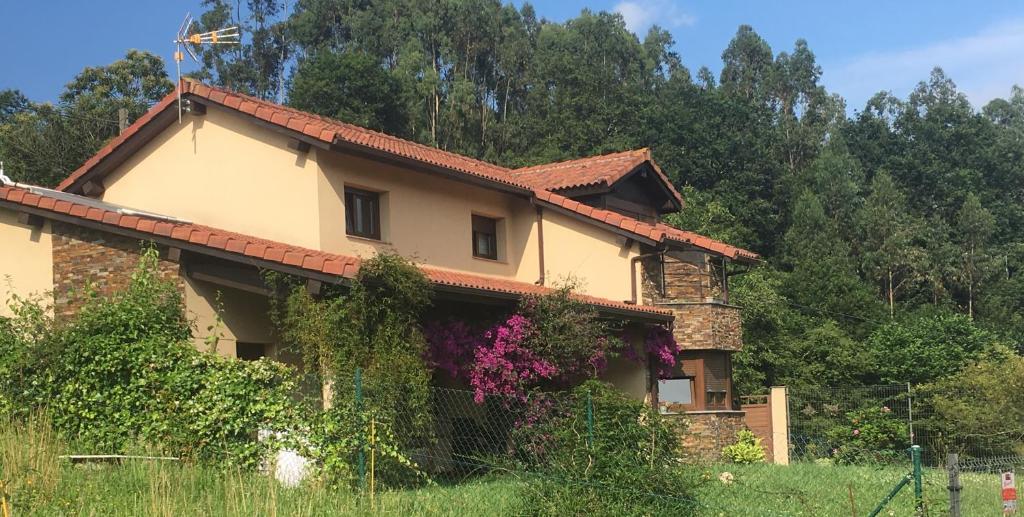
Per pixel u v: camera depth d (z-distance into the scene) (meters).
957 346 34.94
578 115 60.31
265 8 76.88
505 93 81.94
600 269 21.42
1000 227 65.81
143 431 12.56
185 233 14.52
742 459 21.28
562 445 11.11
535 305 17.34
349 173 17.41
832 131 77.94
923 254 58.25
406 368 13.59
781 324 37.28
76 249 15.47
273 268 13.95
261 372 12.61
